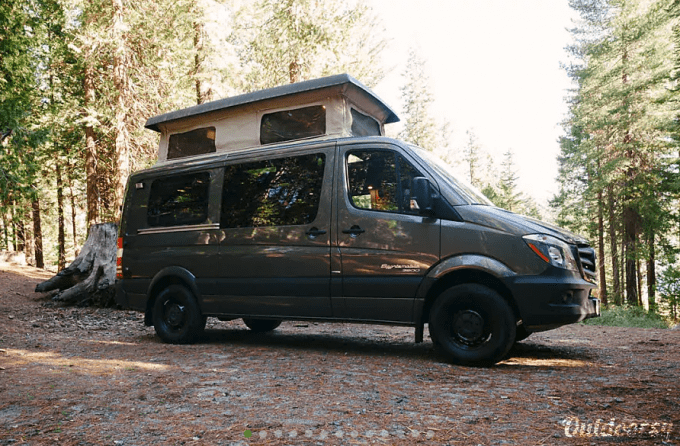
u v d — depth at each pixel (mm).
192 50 15273
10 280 14164
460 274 5125
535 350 5961
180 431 3025
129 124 15539
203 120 7191
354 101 6492
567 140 28250
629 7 23812
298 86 6359
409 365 5070
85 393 3926
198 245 6590
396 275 5277
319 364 5145
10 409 3502
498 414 3344
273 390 4016
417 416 3312
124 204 7441
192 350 6113
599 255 28469
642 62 22625
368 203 5547
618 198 23547
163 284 7031
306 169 5988
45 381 4344
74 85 18812
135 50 15297
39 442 2861
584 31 28359
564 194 29047
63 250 24688
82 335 7434
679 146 20953
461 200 5203
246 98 6719
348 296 5527
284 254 5926
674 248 23047
